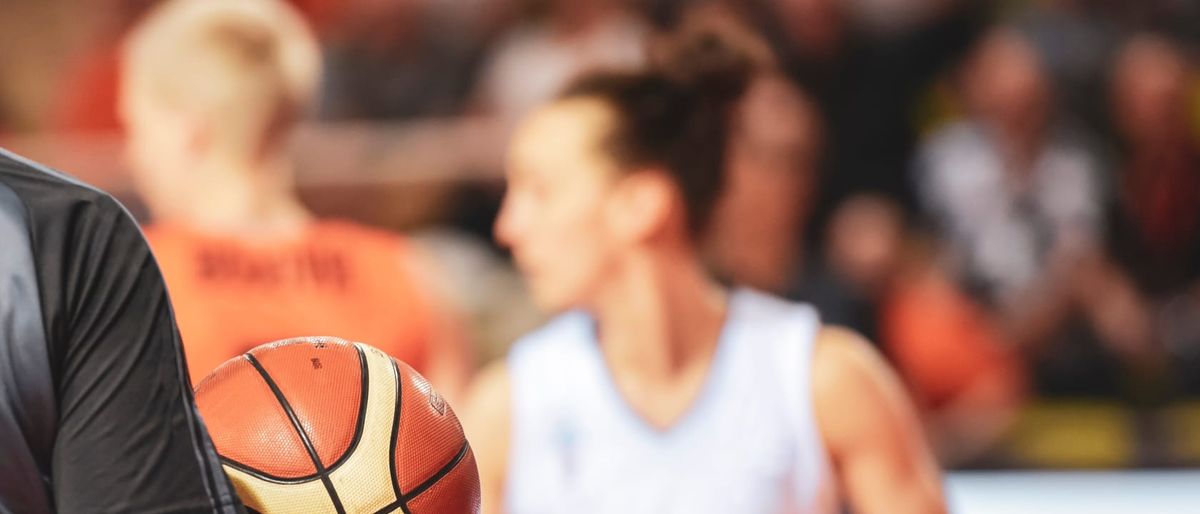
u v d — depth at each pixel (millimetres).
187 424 5469
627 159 12617
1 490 5180
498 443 12852
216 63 13359
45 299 5320
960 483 20594
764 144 21188
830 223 24250
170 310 5594
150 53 13617
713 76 12891
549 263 12914
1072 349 23375
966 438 21469
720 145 12914
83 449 5258
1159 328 23781
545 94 24062
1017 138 24172
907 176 24906
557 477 12633
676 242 12578
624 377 12602
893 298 22156
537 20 26719
